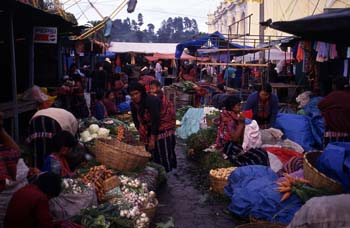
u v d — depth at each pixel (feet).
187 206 22.38
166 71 100.58
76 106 39.55
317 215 10.90
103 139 24.59
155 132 23.82
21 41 36.55
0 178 14.93
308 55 42.75
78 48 54.70
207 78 80.64
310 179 18.69
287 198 18.38
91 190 17.80
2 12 27.35
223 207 22.18
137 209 17.37
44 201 13.66
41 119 21.06
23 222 13.44
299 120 30.55
